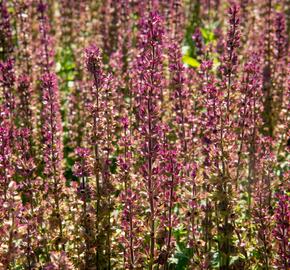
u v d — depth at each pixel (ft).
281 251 22.47
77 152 25.66
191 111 31.71
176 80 30.40
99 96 26.13
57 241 25.75
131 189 25.71
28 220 24.56
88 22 60.34
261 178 27.89
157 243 26.14
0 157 24.98
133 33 53.06
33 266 24.50
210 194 24.91
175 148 26.86
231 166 25.26
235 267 25.61
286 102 34.96
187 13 64.69
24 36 44.34
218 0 65.31
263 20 51.37
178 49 31.22
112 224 25.93
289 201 23.21
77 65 47.60
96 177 25.66
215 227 26.21
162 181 24.03
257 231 25.57
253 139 31.53
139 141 27.45
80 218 25.45
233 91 26.81
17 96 39.24
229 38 26.89
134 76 31.32
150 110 23.31
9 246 22.82
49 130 27.02
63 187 26.63
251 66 30.42
